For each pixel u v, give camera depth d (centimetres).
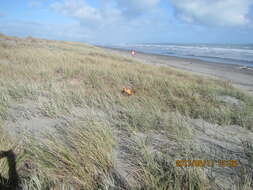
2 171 204
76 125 323
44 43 2353
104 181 200
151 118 377
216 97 585
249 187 201
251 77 1350
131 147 275
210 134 345
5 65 762
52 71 750
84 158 229
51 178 201
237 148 293
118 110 432
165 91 598
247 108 490
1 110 367
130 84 679
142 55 3178
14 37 2620
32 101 453
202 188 192
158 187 194
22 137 277
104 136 287
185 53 3991
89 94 518
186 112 434
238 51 4638
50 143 257
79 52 1762
